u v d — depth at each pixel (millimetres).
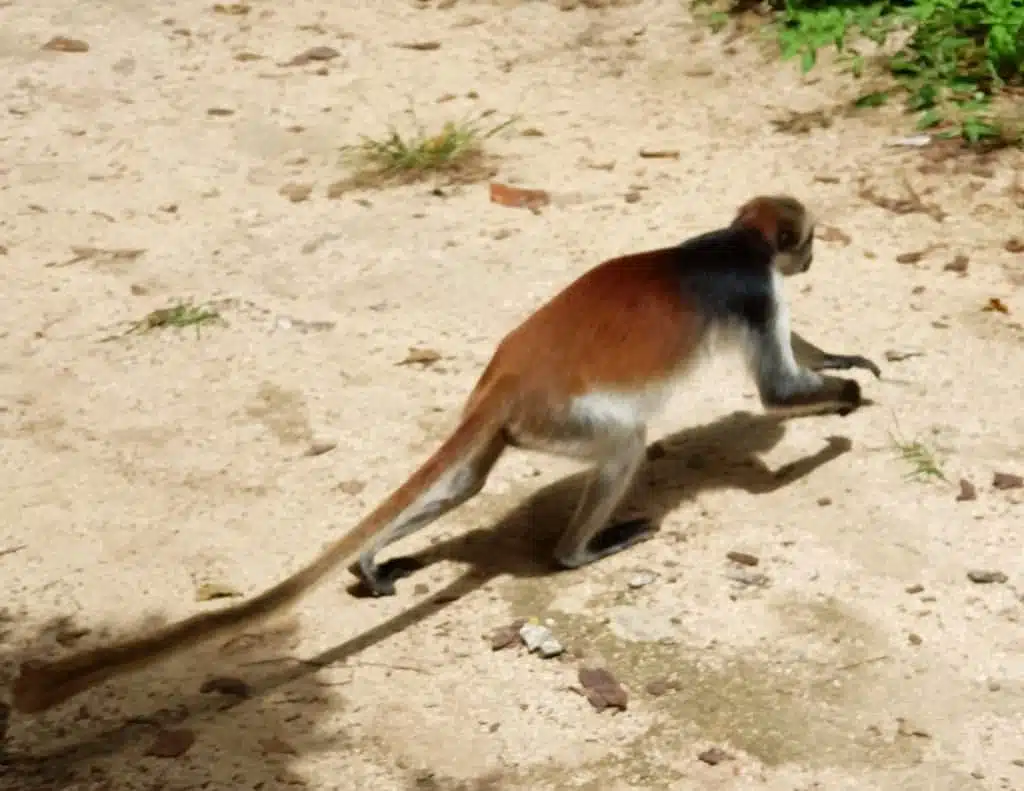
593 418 7918
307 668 7707
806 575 8180
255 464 9438
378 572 8336
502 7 16578
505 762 7008
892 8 14773
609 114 14078
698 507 8820
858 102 13617
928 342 10242
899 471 8961
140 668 6594
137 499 9164
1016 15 13734
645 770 6922
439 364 10391
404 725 7266
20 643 7945
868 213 11953
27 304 11578
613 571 8336
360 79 15242
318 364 10500
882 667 7488
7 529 8930
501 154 13484
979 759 6883
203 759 7055
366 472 9273
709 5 15719
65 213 13016
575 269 11469
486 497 9055
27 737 7281
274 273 11828
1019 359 9984
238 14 17047
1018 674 7398
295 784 6891
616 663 7625
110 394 10305
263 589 8289
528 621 7949
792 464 9141
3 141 14414
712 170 12867
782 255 8688
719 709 7277
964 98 13398
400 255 11914
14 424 10008
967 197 12031
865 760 6910
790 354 8719
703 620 7895
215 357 10688
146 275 11938
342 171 13461
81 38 16594
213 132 14359
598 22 15914
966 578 8062
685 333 8164
